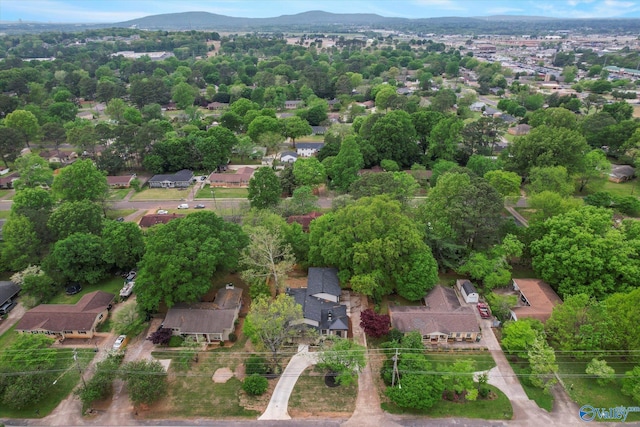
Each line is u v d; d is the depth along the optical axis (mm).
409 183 86562
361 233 59312
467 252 65688
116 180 108188
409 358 46250
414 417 43250
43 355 47031
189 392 46656
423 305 59406
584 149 95938
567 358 49938
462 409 44094
